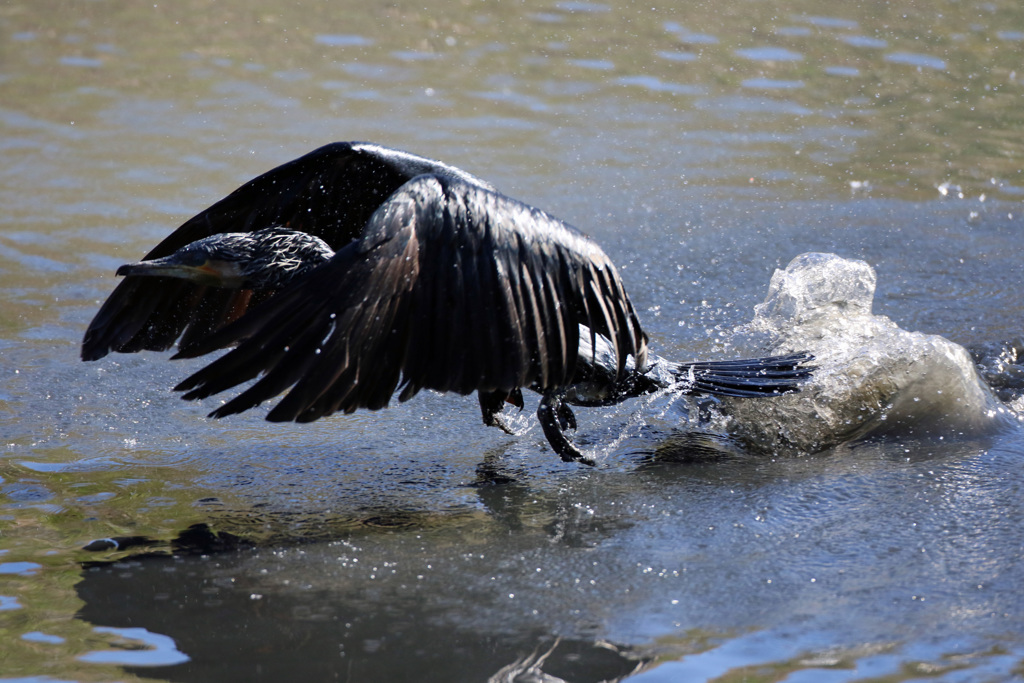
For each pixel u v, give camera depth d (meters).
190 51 21.78
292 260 7.24
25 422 9.07
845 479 8.13
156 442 8.84
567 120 18.77
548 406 8.19
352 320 6.26
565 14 24.44
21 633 6.02
